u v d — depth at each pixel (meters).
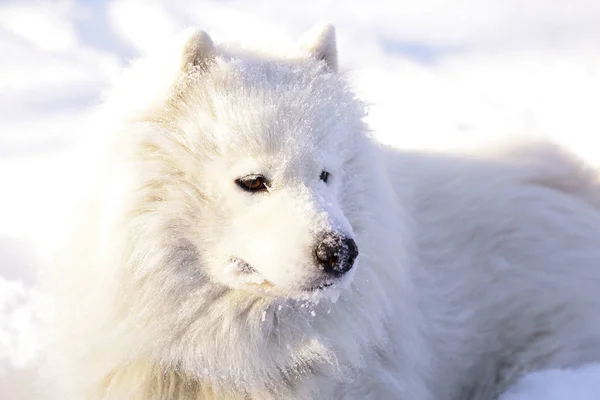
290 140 5.02
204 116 5.13
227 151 5.03
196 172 5.11
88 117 5.76
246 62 5.40
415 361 6.17
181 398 5.55
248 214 5.00
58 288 5.49
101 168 5.25
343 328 5.68
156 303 5.22
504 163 7.59
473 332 6.62
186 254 5.22
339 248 4.73
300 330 5.56
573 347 6.62
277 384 5.62
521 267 6.86
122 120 5.25
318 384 5.71
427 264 6.69
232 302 5.36
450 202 7.02
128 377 5.49
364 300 5.73
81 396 5.56
